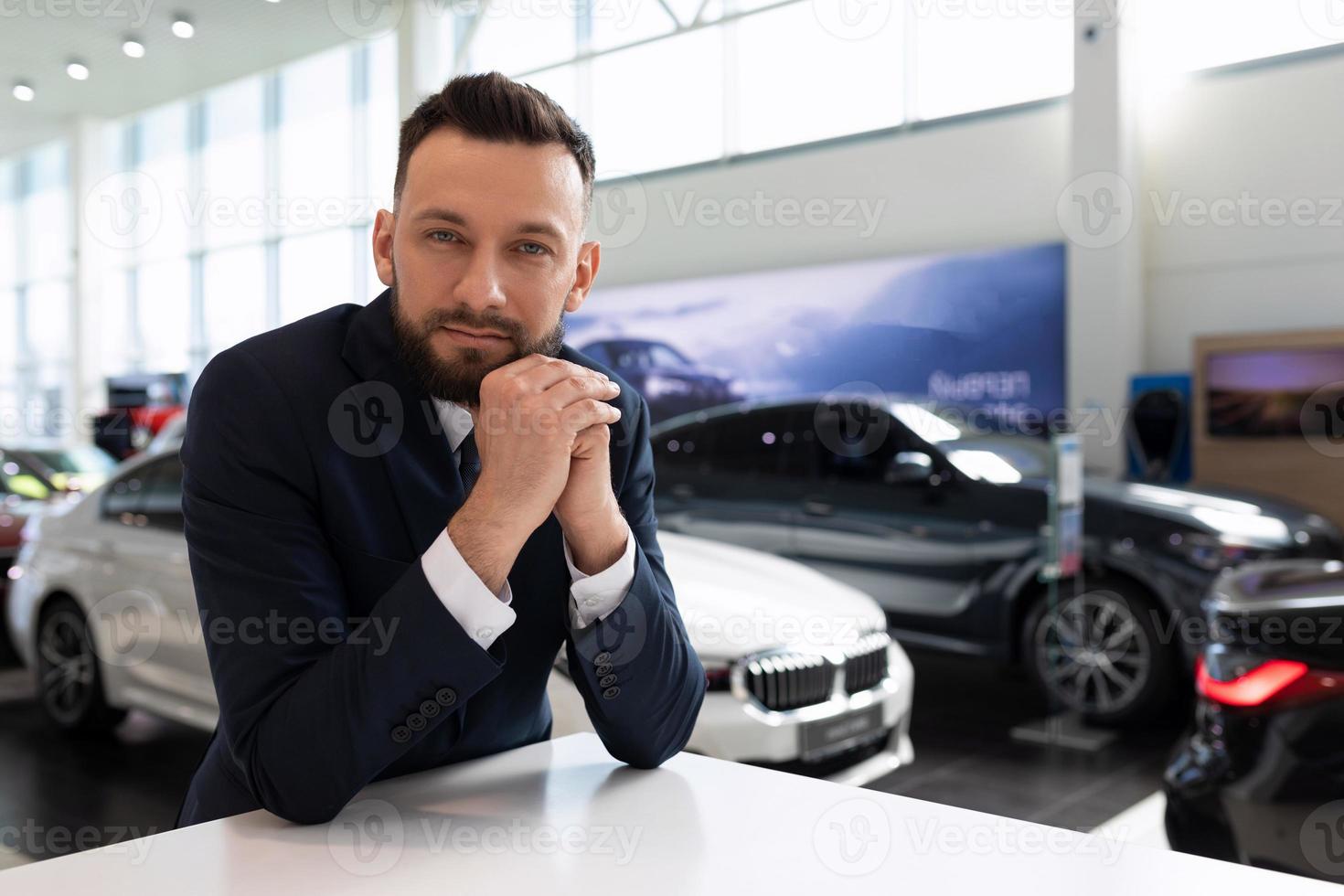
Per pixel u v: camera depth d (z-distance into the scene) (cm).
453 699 78
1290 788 159
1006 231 714
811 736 243
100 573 334
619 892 62
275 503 85
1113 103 642
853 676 260
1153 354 665
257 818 78
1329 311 605
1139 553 370
